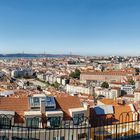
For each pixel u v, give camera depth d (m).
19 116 46.84
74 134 41.41
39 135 37.94
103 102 83.62
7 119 41.16
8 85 161.00
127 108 58.88
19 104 49.06
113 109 57.62
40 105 49.03
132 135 28.12
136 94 177.75
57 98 52.03
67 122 46.22
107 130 35.84
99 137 35.78
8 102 48.91
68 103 51.75
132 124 35.81
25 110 48.28
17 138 37.34
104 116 55.09
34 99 50.09
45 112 47.56
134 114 43.25
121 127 34.69
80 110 49.56
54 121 47.03
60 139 41.56
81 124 41.94
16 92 102.31
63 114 48.75
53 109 49.62
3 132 36.88
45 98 50.84
